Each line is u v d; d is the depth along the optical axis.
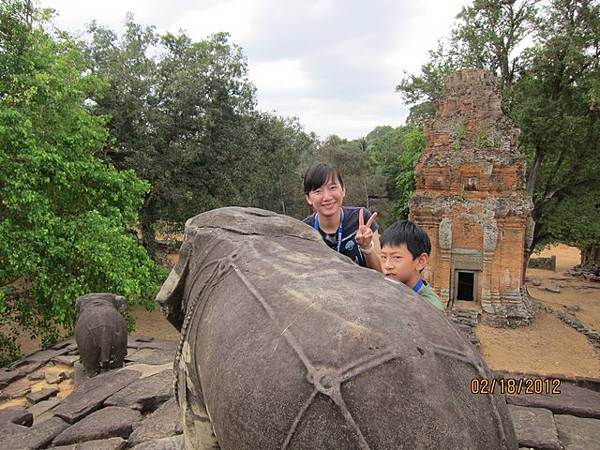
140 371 6.71
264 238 2.41
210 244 2.57
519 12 18.19
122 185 10.55
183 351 2.24
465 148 16.31
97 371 6.89
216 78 16.95
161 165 16.45
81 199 10.31
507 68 18.98
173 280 2.83
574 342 14.22
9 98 9.05
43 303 9.40
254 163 18.30
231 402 1.55
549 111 17.28
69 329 11.23
